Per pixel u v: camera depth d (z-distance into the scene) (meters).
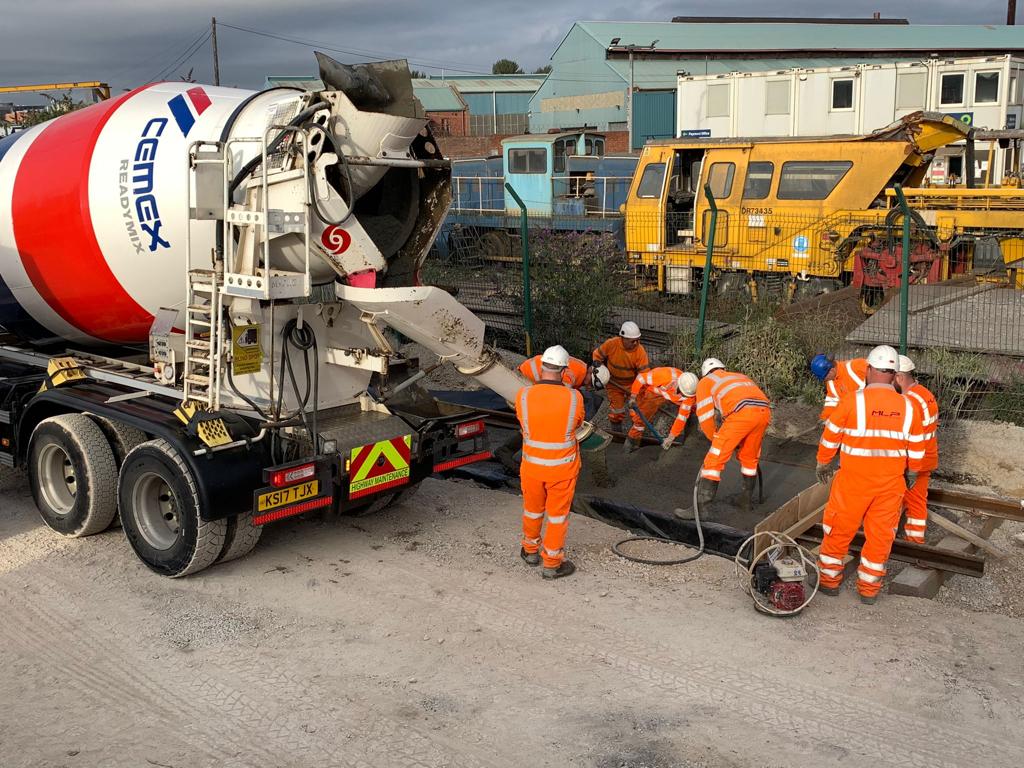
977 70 18.67
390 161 5.82
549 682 5.02
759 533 6.18
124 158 6.34
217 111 6.25
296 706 4.81
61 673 5.17
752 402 6.96
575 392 6.17
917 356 9.62
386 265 6.23
